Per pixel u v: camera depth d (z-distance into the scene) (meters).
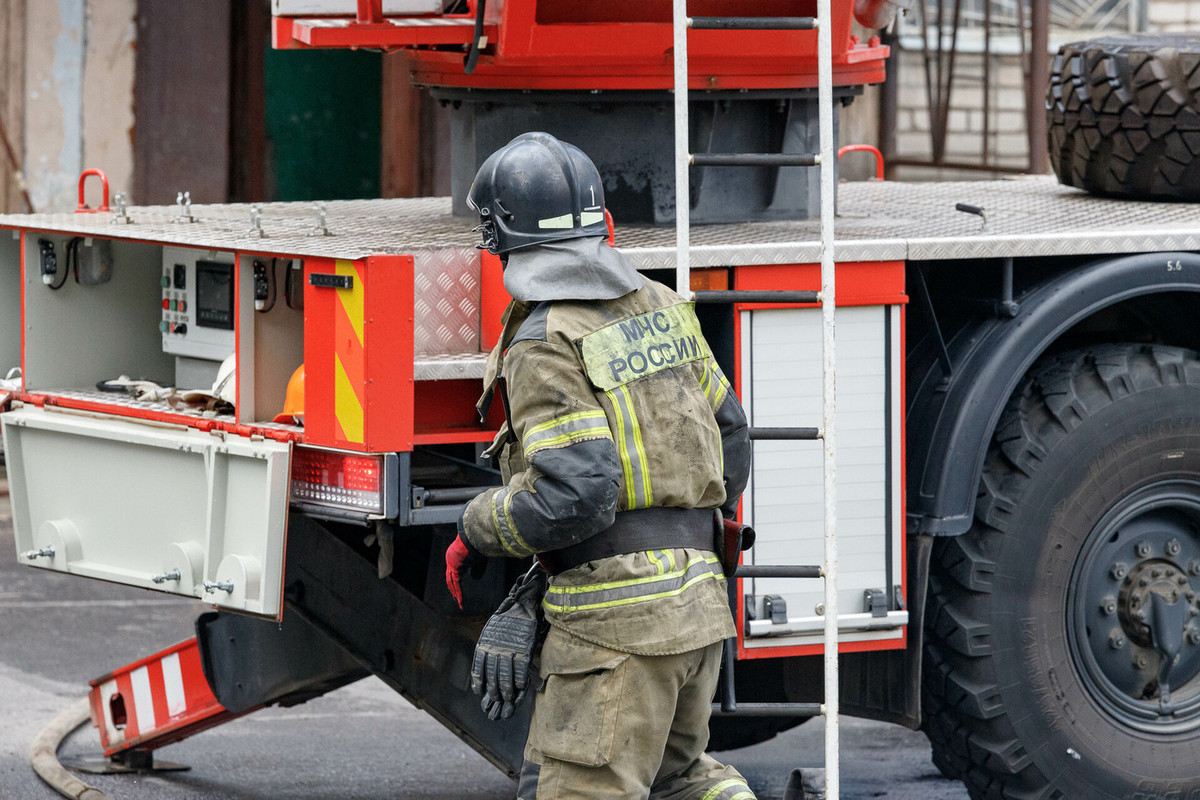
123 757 11.17
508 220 6.81
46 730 11.70
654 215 9.91
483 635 7.04
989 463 9.30
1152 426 9.48
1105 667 9.72
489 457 7.43
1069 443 9.28
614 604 6.69
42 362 9.33
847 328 8.58
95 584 16.58
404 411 7.32
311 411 7.51
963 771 9.68
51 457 8.80
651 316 6.96
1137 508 9.61
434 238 8.69
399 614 8.61
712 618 6.86
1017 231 9.30
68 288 9.41
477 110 10.34
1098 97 11.69
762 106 10.15
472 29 9.77
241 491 7.80
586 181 6.91
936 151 25.64
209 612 9.96
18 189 22.78
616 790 6.79
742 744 10.43
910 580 8.98
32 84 22.64
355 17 9.79
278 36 9.89
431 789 10.91
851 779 11.24
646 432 6.74
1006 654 9.22
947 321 9.48
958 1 24.95
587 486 6.43
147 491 8.33
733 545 7.09
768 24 7.75
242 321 7.88
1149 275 9.26
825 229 7.79
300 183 24.67
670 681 6.80
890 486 8.70
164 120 23.28
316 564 8.39
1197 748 9.77
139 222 9.44
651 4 9.52
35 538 8.91
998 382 8.95
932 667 9.39
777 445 8.47
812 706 8.18
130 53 22.97
